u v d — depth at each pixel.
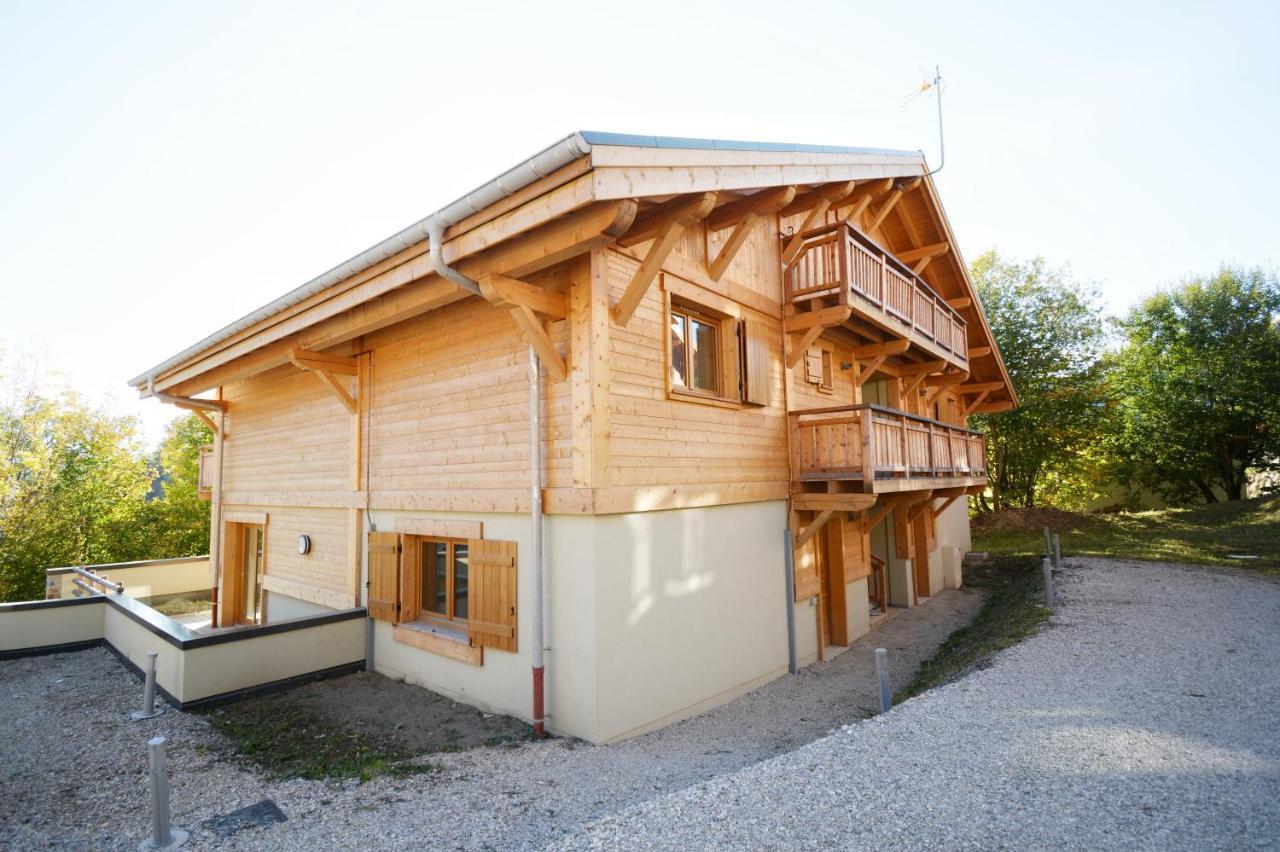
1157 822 3.21
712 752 5.49
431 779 4.88
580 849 3.17
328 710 6.75
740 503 7.75
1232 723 4.63
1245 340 21.66
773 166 6.44
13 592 16.77
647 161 4.70
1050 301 22.84
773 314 8.89
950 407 17.41
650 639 6.19
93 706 7.16
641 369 6.35
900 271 10.54
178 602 14.52
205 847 3.89
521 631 6.31
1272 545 14.35
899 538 12.70
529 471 6.32
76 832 4.18
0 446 18.08
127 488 21.45
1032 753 4.14
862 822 3.29
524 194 4.71
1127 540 16.95
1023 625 8.34
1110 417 23.19
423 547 8.02
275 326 7.76
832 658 9.15
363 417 8.70
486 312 7.01
